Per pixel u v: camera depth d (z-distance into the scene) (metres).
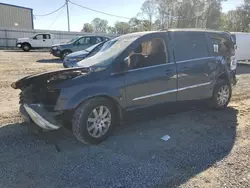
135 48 3.96
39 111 3.39
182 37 4.60
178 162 3.15
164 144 3.68
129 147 3.56
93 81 3.54
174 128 4.32
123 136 3.94
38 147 3.50
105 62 3.83
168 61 4.30
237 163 3.14
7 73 10.02
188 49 4.64
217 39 5.26
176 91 4.41
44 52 23.22
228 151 3.47
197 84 4.75
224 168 3.02
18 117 4.67
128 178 2.79
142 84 3.94
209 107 5.37
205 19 52.31
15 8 35.19
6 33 28.05
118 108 3.82
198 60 4.72
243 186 2.65
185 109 4.89
